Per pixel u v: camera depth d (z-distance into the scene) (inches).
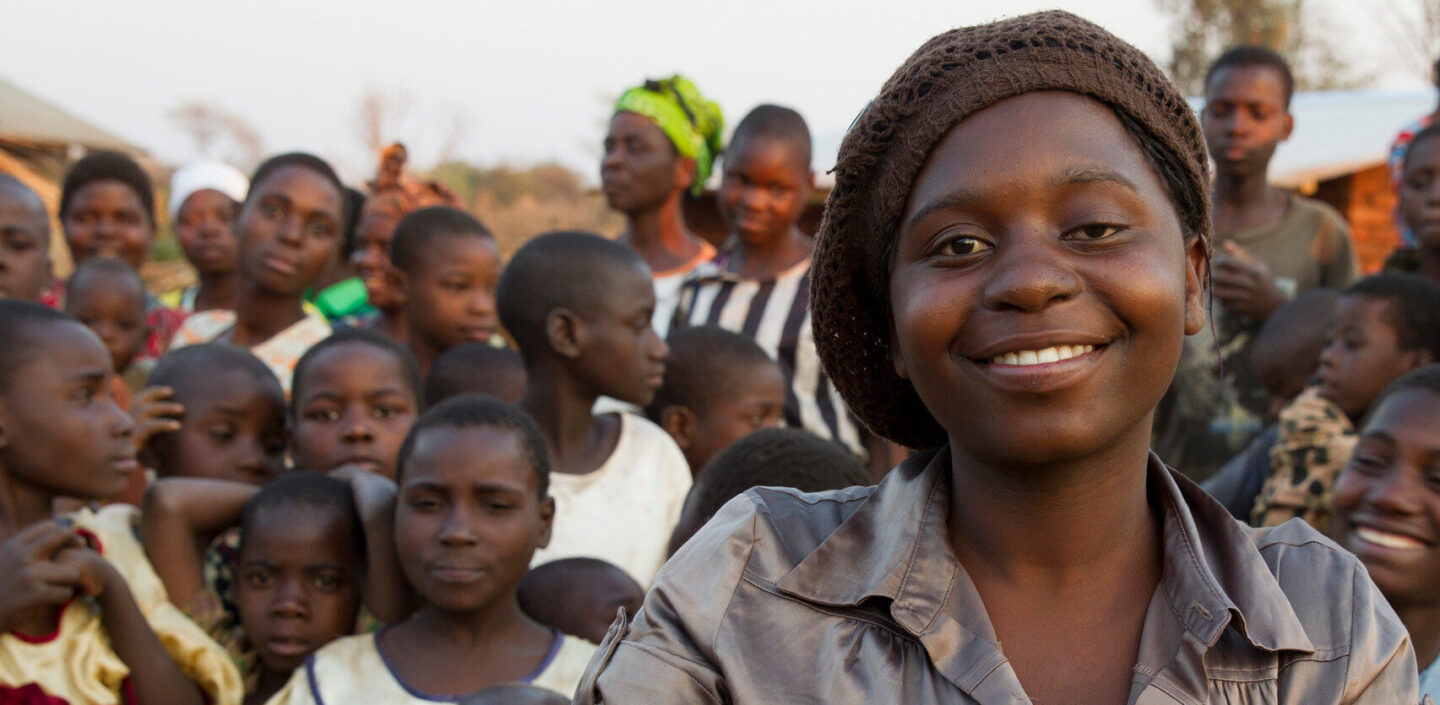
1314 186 390.0
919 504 48.7
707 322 178.1
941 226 44.6
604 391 136.1
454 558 102.5
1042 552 46.8
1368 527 101.0
